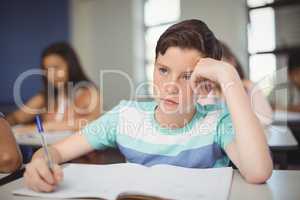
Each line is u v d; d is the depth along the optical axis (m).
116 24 4.88
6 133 0.88
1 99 4.38
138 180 0.70
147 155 0.93
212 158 0.90
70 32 4.91
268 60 3.90
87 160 1.06
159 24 4.75
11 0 4.71
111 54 4.92
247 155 0.70
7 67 4.65
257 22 3.98
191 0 4.27
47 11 4.78
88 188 0.65
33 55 4.68
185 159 0.90
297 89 2.81
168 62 0.81
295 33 3.72
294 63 3.05
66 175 0.74
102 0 4.93
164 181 0.69
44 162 0.68
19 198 0.61
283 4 3.78
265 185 0.67
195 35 0.81
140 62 4.88
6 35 4.71
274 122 1.95
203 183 0.67
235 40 4.04
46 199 0.61
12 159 0.82
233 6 4.04
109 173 0.75
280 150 1.38
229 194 0.62
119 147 0.99
